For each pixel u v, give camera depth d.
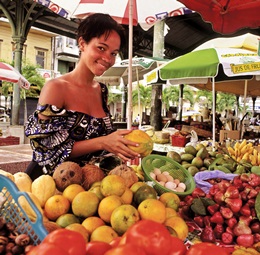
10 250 1.06
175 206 1.73
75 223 1.43
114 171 1.82
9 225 1.14
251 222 1.75
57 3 3.78
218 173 2.66
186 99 32.44
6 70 10.53
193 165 3.64
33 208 1.12
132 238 0.87
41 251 0.77
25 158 8.45
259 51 5.02
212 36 19.95
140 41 17.39
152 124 10.27
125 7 3.90
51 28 15.25
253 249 1.57
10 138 11.78
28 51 27.44
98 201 1.52
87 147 1.89
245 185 1.96
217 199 1.87
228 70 5.14
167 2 3.97
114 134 1.83
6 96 19.52
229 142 5.64
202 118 9.56
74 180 1.67
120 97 32.97
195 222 1.85
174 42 20.44
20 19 12.60
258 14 3.52
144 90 29.78
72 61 32.16
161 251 0.85
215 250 0.88
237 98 15.70
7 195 1.24
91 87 2.16
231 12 3.61
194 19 17.95
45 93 1.92
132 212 1.38
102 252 0.93
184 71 5.50
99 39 1.90
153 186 1.99
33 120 1.94
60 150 1.90
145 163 2.20
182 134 6.57
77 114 1.97
